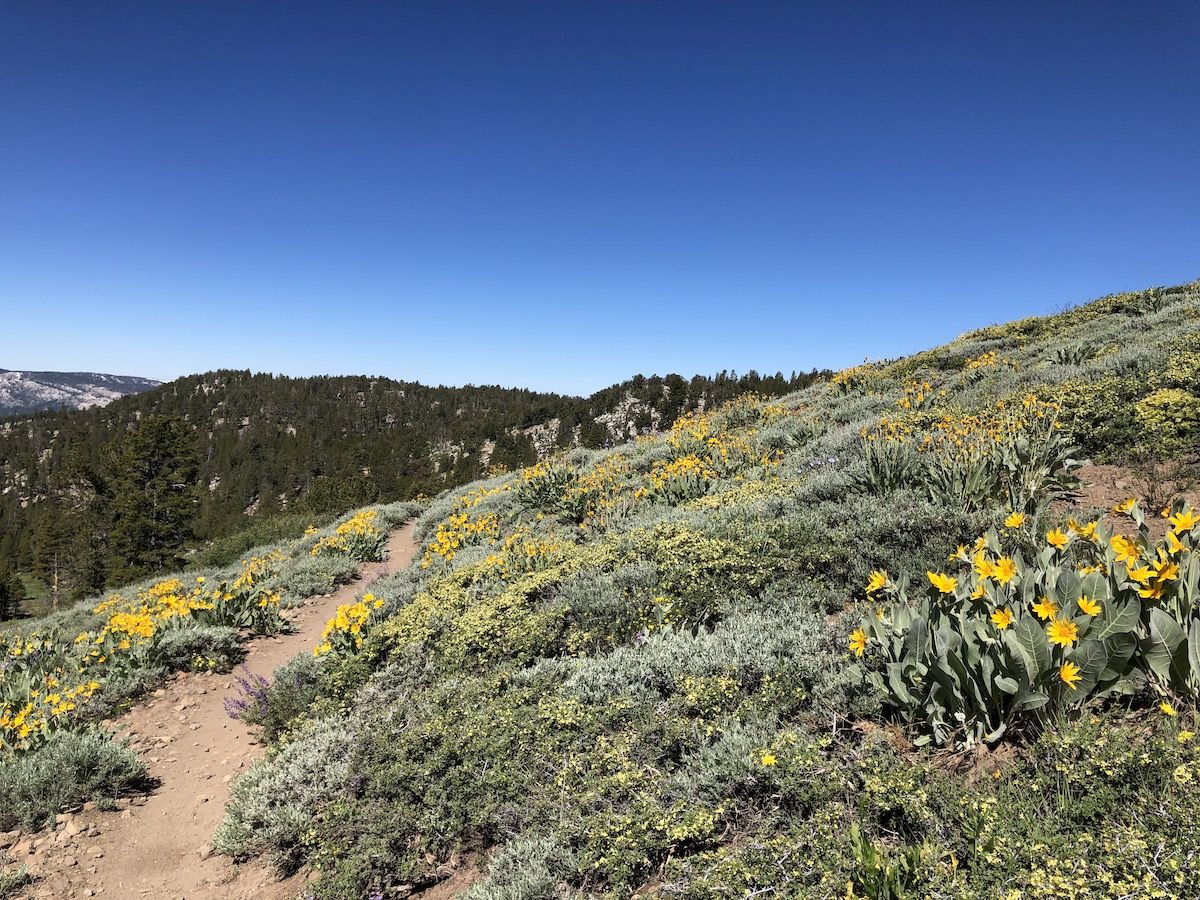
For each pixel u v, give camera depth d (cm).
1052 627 274
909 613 344
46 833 466
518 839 338
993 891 197
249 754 591
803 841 250
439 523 1605
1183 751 222
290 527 2462
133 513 4256
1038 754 262
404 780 423
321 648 703
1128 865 188
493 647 572
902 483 680
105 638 792
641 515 924
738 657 418
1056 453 624
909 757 297
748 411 1684
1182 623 275
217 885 412
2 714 583
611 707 409
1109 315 1593
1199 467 549
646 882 295
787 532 593
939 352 1719
